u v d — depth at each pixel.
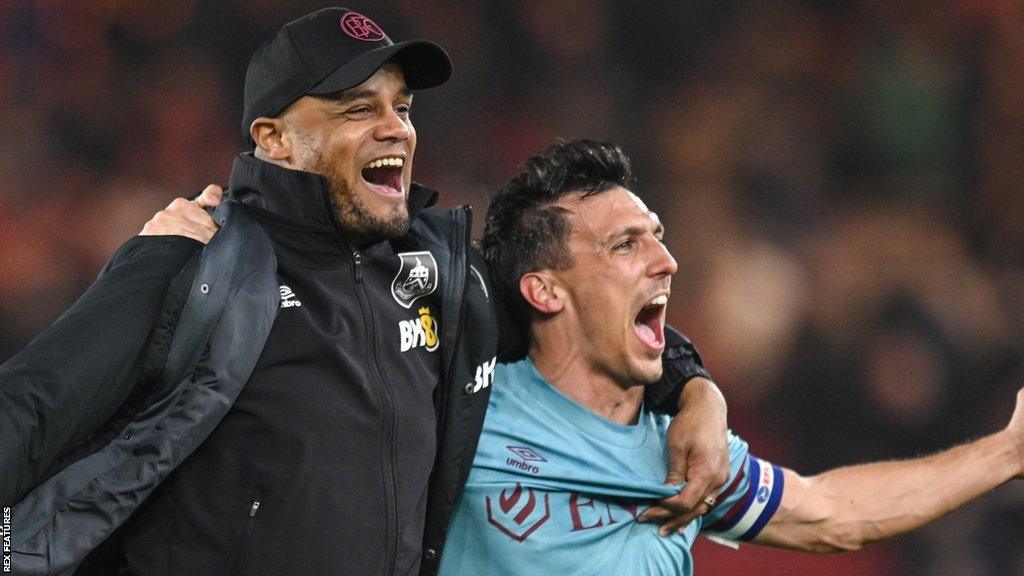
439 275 7.52
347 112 7.19
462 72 25.38
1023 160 26.09
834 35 27.41
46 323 21.38
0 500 6.24
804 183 25.34
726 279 22.42
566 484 7.84
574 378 8.16
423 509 7.34
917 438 20.48
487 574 7.82
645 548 7.89
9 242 22.16
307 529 6.83
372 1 25.39
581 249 8.00
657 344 8.12
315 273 7.21
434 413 7.43
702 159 25.11
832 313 22.50
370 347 7.19
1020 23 27.27
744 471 8.44
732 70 26.56
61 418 6.36
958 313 22.19
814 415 21.05
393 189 7.41
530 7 26.20
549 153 8.23
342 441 6.95
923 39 27.28
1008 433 8.76
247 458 6.87
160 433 6.62
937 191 26.14
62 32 24.53
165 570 6.91
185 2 25.09
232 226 6.95
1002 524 17.55
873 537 8.59
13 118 23.69
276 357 6.95
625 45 26.58
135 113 24.34
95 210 23.09
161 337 6.66
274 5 25.23
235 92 25.03
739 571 17.56
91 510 6.55
